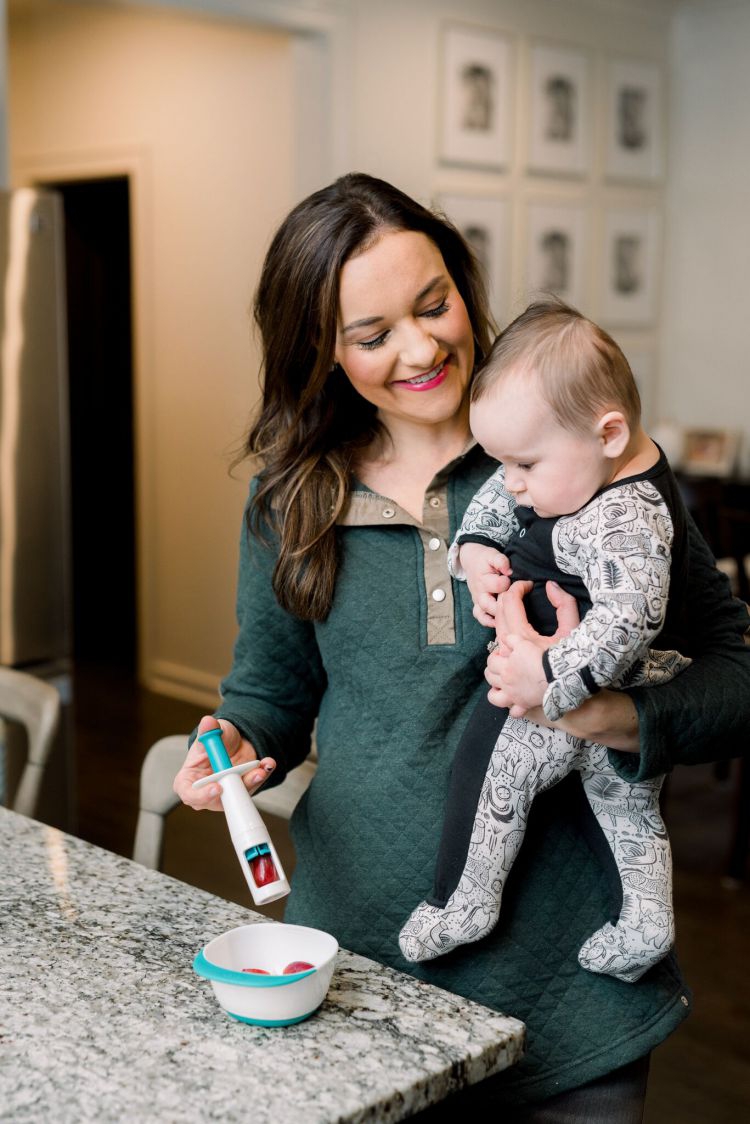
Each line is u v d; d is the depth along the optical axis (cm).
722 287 600
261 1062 92
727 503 535
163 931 115
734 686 122
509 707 119
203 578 541
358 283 125
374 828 131
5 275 302
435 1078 91
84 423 616
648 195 606
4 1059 92
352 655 135
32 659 320
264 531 143
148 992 103
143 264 548
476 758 125
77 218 597
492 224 530
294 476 137
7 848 136
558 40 547
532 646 115
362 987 105
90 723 509
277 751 140
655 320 620
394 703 132
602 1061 125
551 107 548
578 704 112
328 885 135
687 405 622
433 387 130
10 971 106
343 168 463
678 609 126
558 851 128
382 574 135
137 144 542
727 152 590
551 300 128
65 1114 85
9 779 294
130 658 621
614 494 117
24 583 315
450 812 126
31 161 604
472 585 127
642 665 118
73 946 111
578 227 572
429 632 131
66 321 611
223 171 503
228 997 97
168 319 541
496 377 120
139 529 568
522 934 126
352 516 136
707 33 591
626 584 111
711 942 312
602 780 124
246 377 506
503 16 520
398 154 485
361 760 133
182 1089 88
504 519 128
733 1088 250
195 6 413
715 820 401
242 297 503
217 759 116
